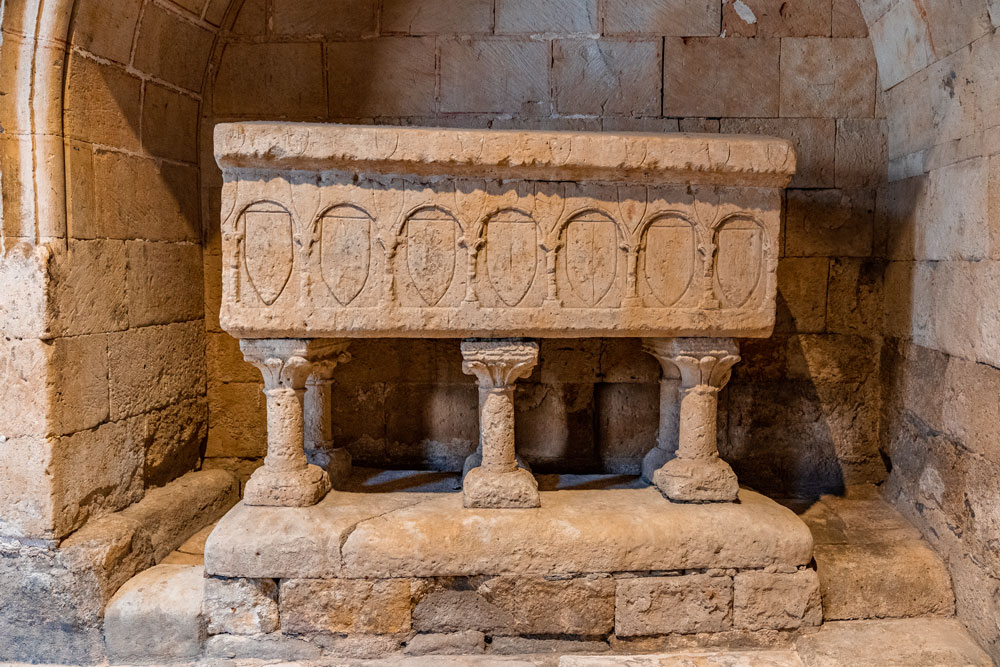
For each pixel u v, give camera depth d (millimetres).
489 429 2695
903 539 2887
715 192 2570
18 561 2500
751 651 2529
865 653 2424
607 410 3414
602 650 2549
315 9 3281
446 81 3297
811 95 3293
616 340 3363
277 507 2643
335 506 2682
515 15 3271
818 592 2541
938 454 2787
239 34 3301
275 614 2488
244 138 2389
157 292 3066
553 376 3379
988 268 2416
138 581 2625
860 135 3303
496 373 2641
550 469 3416
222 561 2449
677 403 2996
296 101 3330
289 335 2547
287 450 2676
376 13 3279
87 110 2605
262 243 2492
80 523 2607
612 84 3291
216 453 3488
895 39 3023
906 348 3094
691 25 3268
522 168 2475
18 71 2402
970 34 2496
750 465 3445
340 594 2479
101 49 2646
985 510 2422
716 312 2600
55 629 2496
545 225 2535
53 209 2451
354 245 2510
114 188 2768
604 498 2773
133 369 2902
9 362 2441
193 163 3336
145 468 3004
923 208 2926
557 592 2514
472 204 2514
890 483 3273
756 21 3268
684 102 3297
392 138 2414
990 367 2400
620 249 2568
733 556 2525
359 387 3404
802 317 3387
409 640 2518
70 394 2539
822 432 3422
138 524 2734
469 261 2527
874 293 3365
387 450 3426
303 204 2482
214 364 3463
